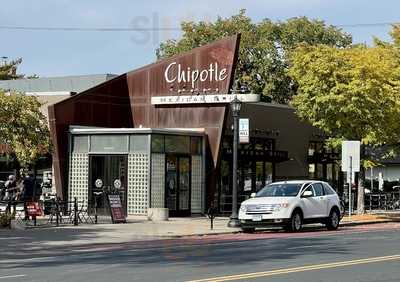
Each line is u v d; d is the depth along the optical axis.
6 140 31.27
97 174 32.72
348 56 34.50
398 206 44.00
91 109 34.34
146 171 31.55
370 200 42.38
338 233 26.38
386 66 34.66
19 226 25.64
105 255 18.23
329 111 34.44
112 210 28.62
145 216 31.47
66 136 33.38
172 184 32.53
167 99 34.81
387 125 35.22
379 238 23.41
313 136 42.41
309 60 34.75
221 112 33.72
